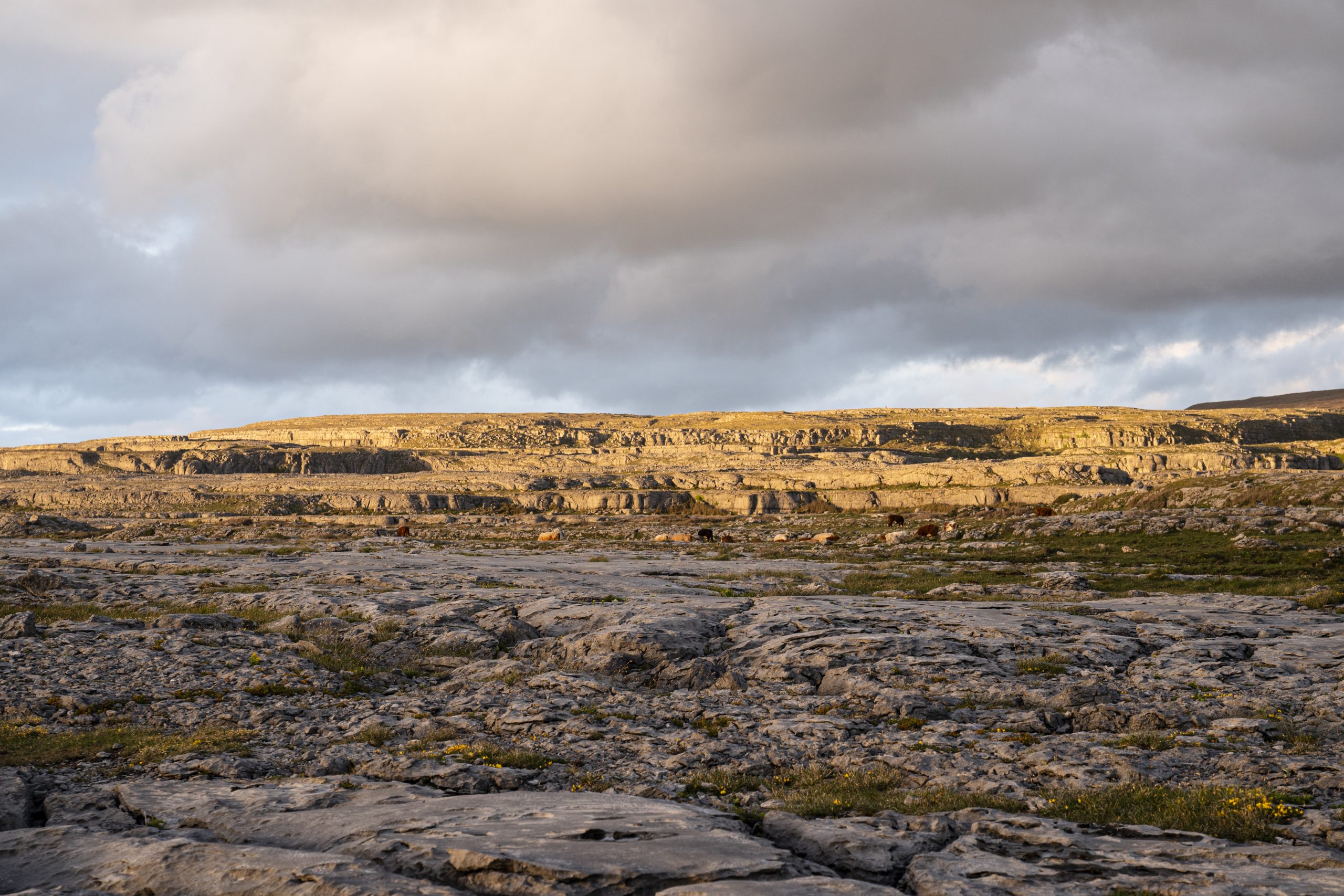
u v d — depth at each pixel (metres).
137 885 8.30
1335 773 14.40
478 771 15.12
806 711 20.48
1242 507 64.62
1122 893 8.31
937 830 11.19
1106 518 64.56
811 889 7.82
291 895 7.77
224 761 15.82
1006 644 25.89
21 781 14.08
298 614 33.38
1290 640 26.25
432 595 37.62
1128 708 19.61
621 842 9.27
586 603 35.28
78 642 26.27
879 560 59.91
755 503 137.25
